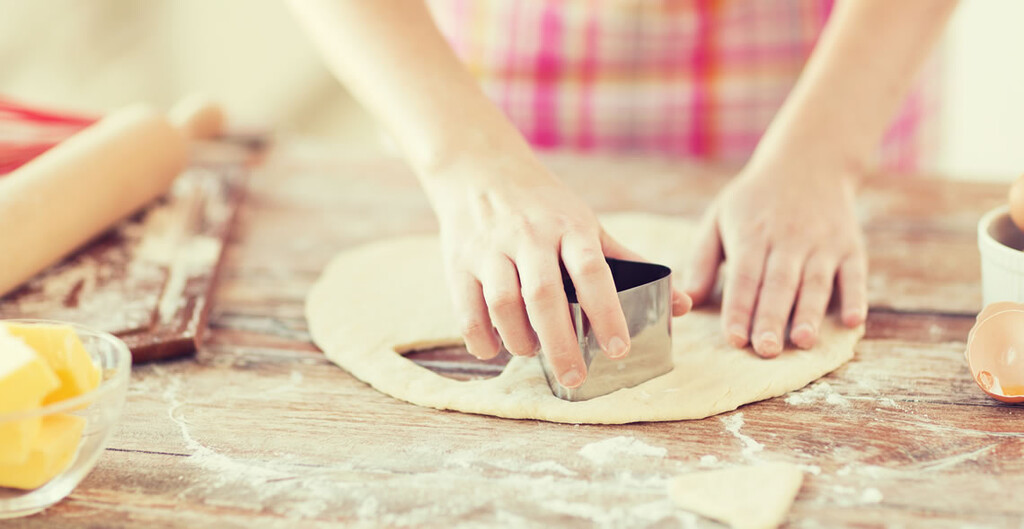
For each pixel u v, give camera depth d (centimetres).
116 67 273
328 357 77
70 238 89
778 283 77
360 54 83
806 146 88
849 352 74
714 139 129
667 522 55
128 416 68
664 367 71
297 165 128
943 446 62
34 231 83
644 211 109
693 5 121
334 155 133
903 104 132
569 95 129
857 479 58
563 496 57
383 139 150
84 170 91
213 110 133
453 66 82
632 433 65
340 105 280
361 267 94
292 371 75
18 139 99
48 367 53
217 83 276
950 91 164
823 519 54
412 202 115
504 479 59
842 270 81
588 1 123
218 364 76
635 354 69
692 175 121
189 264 92
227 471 61
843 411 67
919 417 66
